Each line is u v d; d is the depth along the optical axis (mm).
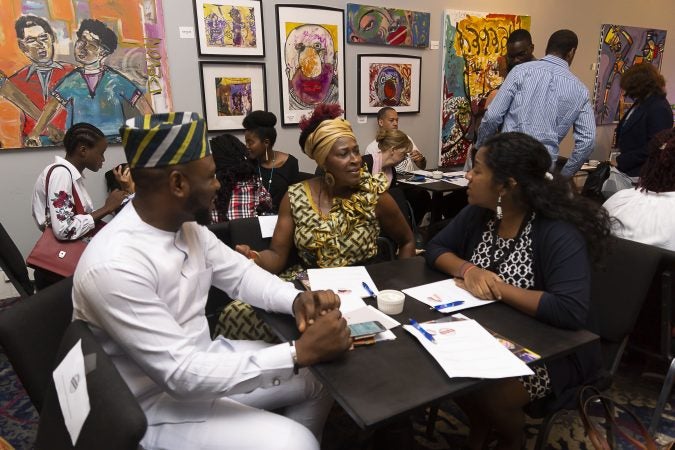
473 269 1396
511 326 1166
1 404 1935
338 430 1749
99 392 783
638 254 1419
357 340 1071
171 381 968
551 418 1270
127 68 3113
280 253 1807
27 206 2994
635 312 1410
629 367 2154
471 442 1505
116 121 3145
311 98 3875
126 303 946
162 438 1038
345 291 1358
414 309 1249
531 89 2541
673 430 1736
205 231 1298
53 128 2951
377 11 4008
